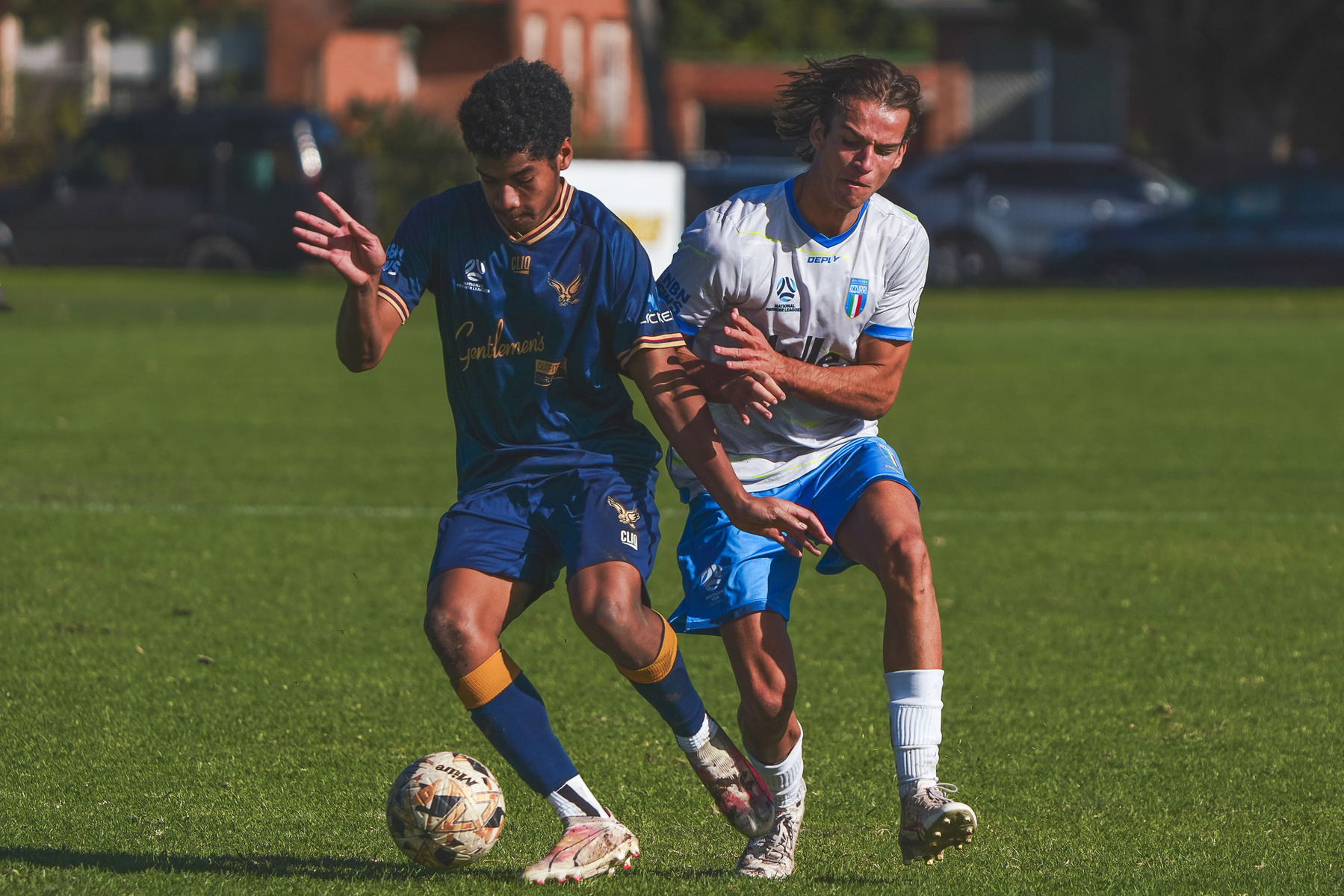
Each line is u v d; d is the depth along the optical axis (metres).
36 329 74.31
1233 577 30.50
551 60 148.50
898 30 174.00
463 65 147.88
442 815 14.80
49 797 17.75
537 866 14.87
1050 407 54.84
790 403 16.83
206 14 137.12
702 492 16.81
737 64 155.62
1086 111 156.25
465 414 15.74
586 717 21.41
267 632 25.58
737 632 16.09
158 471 40.56
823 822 17.62
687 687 15.40
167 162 100.94
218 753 19.53
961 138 155.75
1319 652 25.19
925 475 41.84
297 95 142.75
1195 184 129.50
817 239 16.59
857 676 23.81
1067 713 21.80
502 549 15.11
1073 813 17.83
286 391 56.91
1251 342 76.56
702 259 16.67
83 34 143.88
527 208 14.80
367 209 101.50
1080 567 31.30
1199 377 63.22
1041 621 27.06
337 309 85.38
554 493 15.39
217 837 16.48
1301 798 18.36
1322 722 21.44
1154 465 43.47
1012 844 16.81
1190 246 110.50
